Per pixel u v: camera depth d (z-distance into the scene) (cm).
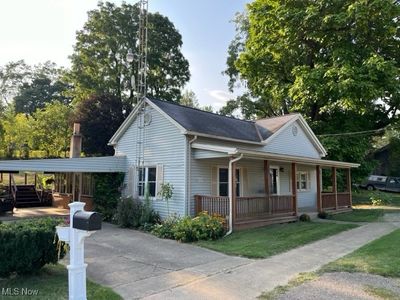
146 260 817
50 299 533
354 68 1962
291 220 1455
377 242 959
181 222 1147
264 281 630
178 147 1381
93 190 1681
